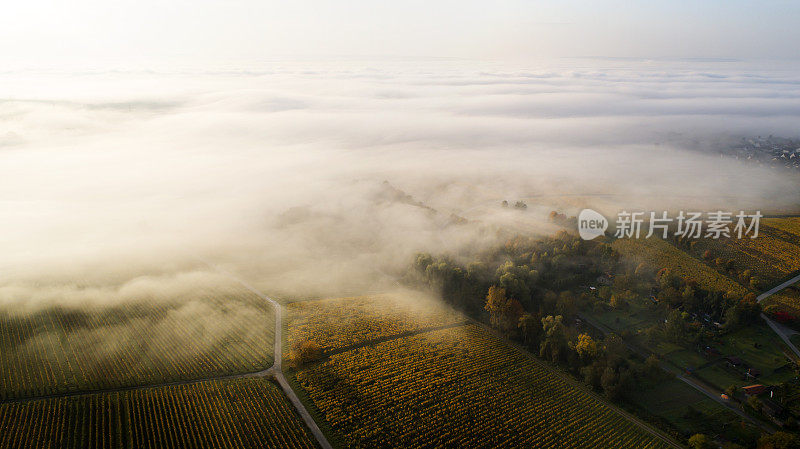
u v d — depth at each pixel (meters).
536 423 87.69
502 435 84.69
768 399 92.38
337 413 88.38
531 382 98.88
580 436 85.12
